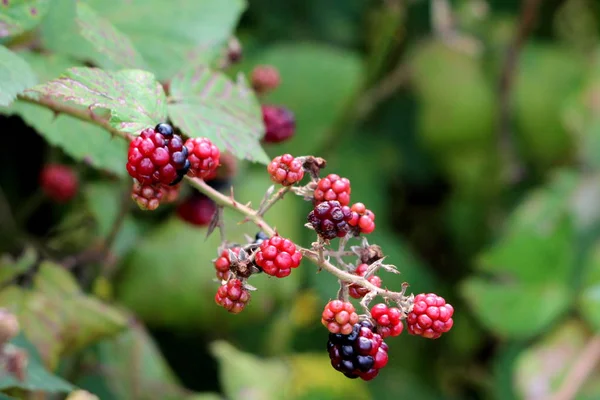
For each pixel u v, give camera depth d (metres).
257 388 0.66
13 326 0.48
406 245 0.93
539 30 1.07
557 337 0.77
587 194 0.85
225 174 0.59
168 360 0.70
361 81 0.83
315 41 0.94
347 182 0.47
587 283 0.78
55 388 0.51
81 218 0.64
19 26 0.50
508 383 0.79
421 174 0.99
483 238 0.93
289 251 0.46
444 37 0.95
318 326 0.80
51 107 0.49
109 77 0.47
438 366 0.87
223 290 0.46
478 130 0.95
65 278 0.56
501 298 0.77
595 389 0.74
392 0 0.86
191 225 0.61
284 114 0.58
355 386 0.71
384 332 0.47
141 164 0.46
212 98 0.51
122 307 0.65
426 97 0.96
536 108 0.97
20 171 0.71
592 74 0.95
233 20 0.60
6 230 0.62
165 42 0.58
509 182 0.94
